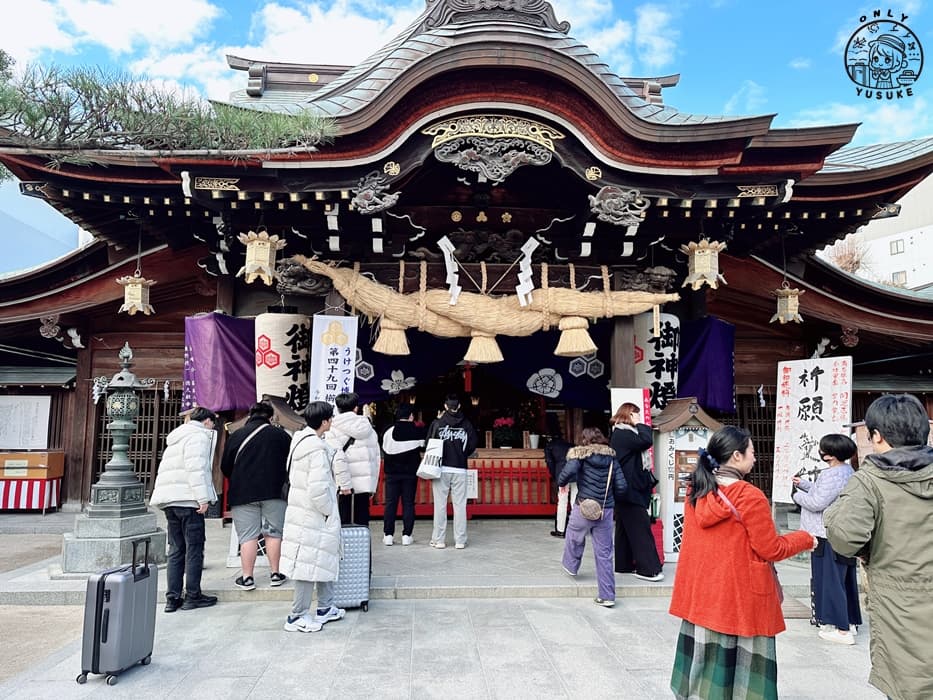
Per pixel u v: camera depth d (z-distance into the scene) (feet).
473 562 21.40
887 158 26.23
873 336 34.19
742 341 35.24
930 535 7.52
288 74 35.60
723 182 23.25
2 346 35.06
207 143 14.24
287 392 25.86
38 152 12.93
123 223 28.50
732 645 9.16
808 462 24.07
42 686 12.03
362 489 19.60
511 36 21.63
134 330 34.06
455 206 26.94
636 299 25.29
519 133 22.16
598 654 13.82
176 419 33.78
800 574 20.57
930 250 92.27
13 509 32.40
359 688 11.98
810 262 32.89
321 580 14.60
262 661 13.26
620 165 22.44
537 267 26.89
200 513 17.08
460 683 12.23
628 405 20.58
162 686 12.06
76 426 33.65
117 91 12.51
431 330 25.48
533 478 31.78
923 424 8.07
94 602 12.24
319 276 26.23
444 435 24.13
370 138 21.50
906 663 7.39
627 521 19.84
